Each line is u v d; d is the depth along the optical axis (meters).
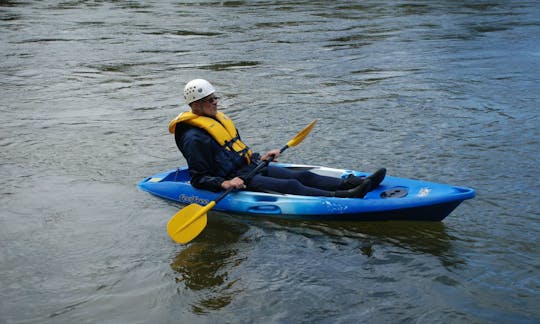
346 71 10.91
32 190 5.63
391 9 19.95
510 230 4.54
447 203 4.43
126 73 10.90
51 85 10.04
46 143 7.09
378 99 8.88
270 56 12.31
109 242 4.52
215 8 20.56
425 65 11.31
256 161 5.26
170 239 4.56
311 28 15.94
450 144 6.75
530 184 5.50
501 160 6.19
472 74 10.48
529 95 8.96
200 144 4.91
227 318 3.47
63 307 3.64
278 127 7.61
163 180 5.60
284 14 18.80
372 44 13.53
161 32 15.34
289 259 4.17
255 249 4.34
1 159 6.53
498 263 4.04
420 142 6.85
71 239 4.59
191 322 3.45
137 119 8.10
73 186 5.74
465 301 3.59
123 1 23.03
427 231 4.53
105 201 5.35
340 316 3.47
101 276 4.01
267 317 3.47
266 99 9.01
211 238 4.54
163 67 11.37
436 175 5.81
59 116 8.25
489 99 8.77
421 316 3.45
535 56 11.98
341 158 6.40
